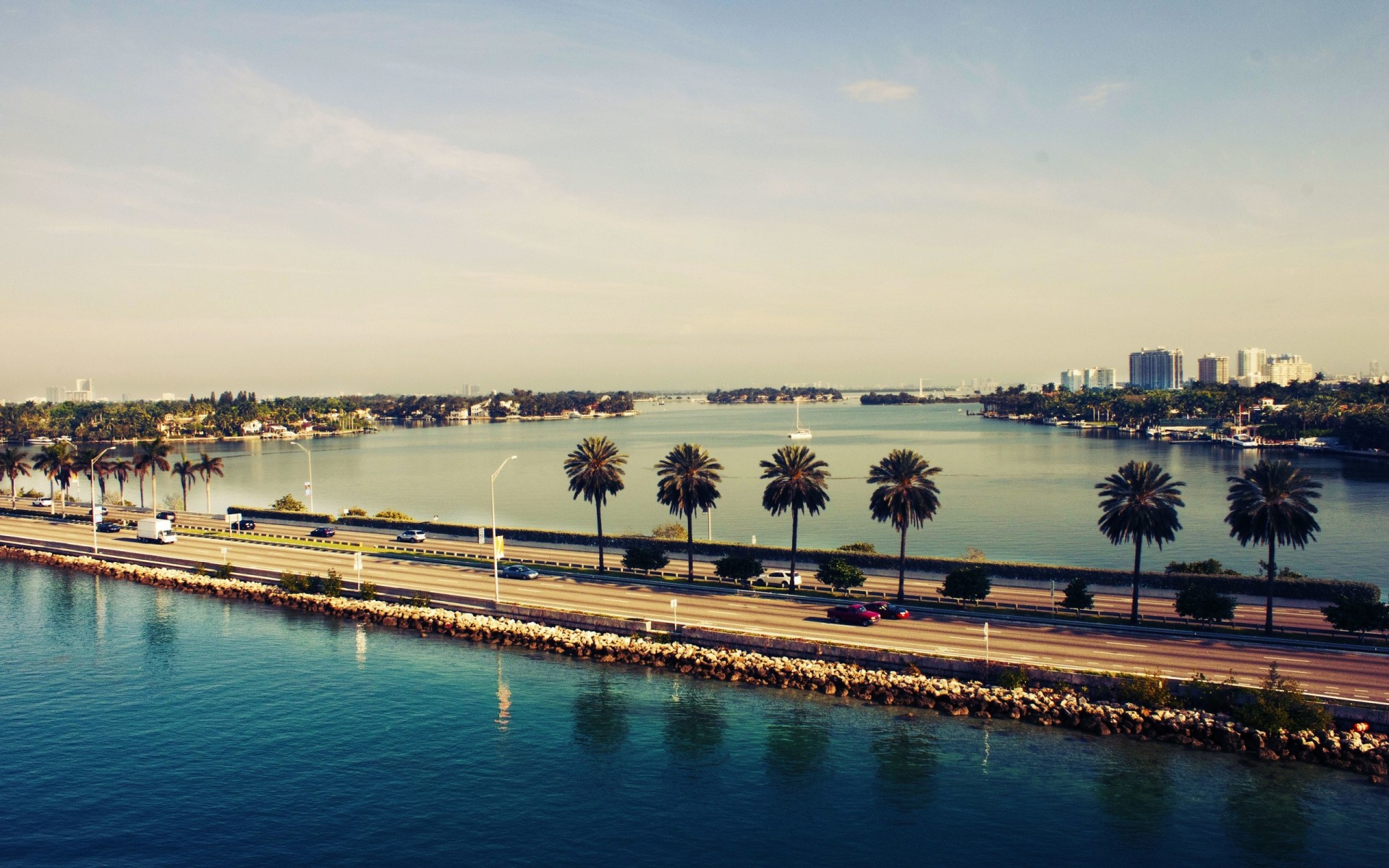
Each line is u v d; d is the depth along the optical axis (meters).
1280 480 77.38
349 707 68.31
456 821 50.94
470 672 76.06
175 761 59.00
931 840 48.22
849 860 46.50
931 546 147.25
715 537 158.88
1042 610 86.62
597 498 109.31
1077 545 146.12
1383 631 74.81
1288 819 49.50
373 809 52.44
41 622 93.88
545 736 62.22
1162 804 51.28
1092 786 53.59
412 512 193.25
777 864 46.34
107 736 63.22
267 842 48.91
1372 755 54.62
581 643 80.50
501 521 180.25
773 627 80.75
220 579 110.88
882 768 56.47
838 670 70.62
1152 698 61.50
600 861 46.66
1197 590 79.88
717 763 57.69
